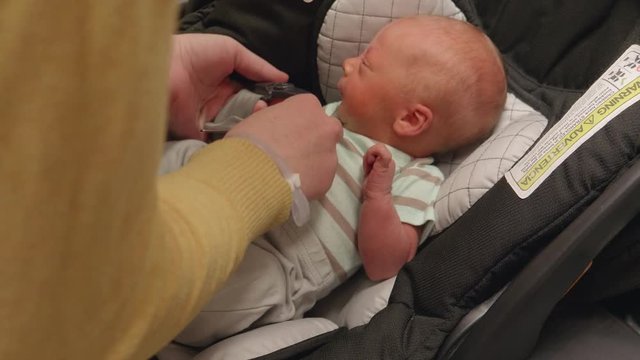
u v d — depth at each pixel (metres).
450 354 0.65
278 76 0.86
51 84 0.23
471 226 0.67
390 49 0.83
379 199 0.76
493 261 0.65
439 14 0.89
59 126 0.24
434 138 0.84
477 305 0.67
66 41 0.22
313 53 0.90
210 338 0.67
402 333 0.65
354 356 0.62
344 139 0.85
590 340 0.82
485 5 0.92
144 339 0.34
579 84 0.80
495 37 0.91
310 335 0.67
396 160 0.84
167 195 0.39
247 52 0.83
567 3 0.82
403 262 0.77
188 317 0.38
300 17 0.88
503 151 0.75
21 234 0.25
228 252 0.40
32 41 0.22
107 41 0.23
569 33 0.82
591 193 0.62
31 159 0.23
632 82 0.64
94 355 0.31
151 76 0.25
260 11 0.91
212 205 0.41
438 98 0.81
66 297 0.28
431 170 0.83
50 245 0.26
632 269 0.73
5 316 0.26
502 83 0.83
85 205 0.26
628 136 0.61
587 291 0.78
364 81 0.85
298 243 0.74
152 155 0.28
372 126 0.86
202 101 0.84
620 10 0.77
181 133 0.81
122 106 0.25
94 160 0.25
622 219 0.59
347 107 0.87
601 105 0.65
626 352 0.81
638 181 0.58
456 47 0.81
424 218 0.78
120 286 0.30
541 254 0.62
